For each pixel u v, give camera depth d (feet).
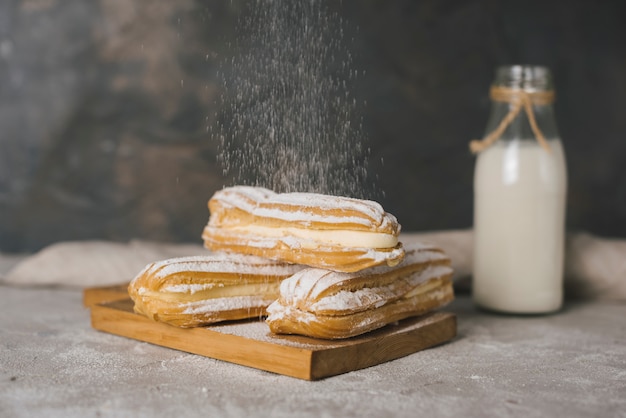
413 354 2.85
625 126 5.03
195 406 2.45
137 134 4.90
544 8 4.98
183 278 2.74
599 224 5.07
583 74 5.03
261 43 3.12
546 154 3.27
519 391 2.57
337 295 2.68
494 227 3.30
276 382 2.60
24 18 4.87
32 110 4.92
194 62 4.82
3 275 3.75
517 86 3.26
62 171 4.94
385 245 2.68
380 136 4.94
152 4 4.80
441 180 5.01
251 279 2.83
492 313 3.36
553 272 3.30
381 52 4.90
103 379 2.61
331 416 2.41
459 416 2.42
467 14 4.95
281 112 3.09
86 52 4.86
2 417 2.40
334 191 3.11
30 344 2.89
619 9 4.99
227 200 2.94
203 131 4.85
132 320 2.92
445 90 4.97
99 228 4.96
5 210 4.98
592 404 2.49
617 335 3.09
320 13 3.16
